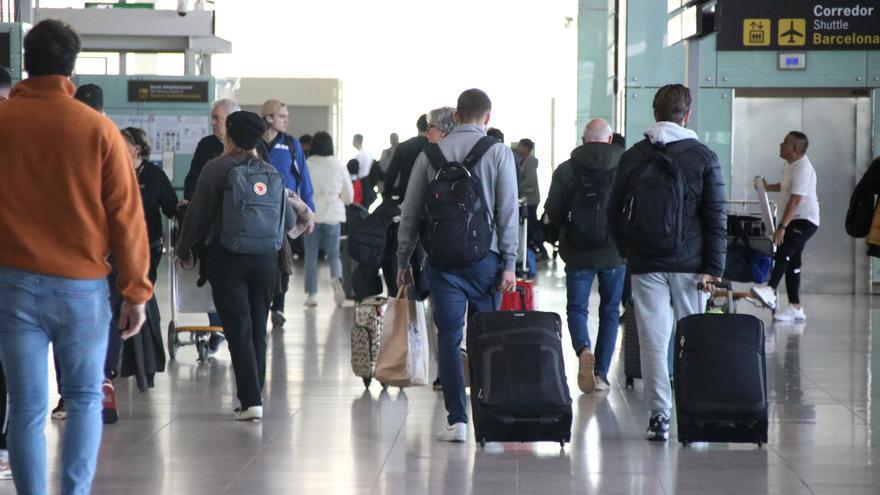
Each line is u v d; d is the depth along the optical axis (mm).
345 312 23938
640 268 12023
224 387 15477
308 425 13125
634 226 11852
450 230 11758
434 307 12273
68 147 8125
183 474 10914
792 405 14352
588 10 38875
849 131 27562
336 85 48750
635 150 12078
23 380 8242
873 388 15500
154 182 14195
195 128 26922
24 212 8117
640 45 22859
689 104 12227
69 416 8391
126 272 8320
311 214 14281
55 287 8148
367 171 41125
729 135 27188
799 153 22438
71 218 8148
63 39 8289
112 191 8242
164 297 26062
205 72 30062
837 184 27750
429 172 12211
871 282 27906
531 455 11719
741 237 18766
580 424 13188
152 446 12062
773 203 23234
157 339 14445
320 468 11172
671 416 13641
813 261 28062
